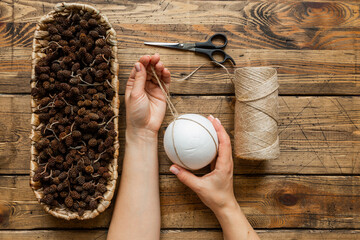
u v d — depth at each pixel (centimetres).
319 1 79
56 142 69
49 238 76
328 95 79
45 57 69
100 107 70
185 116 69
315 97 79
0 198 76
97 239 76
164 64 78
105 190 70
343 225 78
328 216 78
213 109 78
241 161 78
